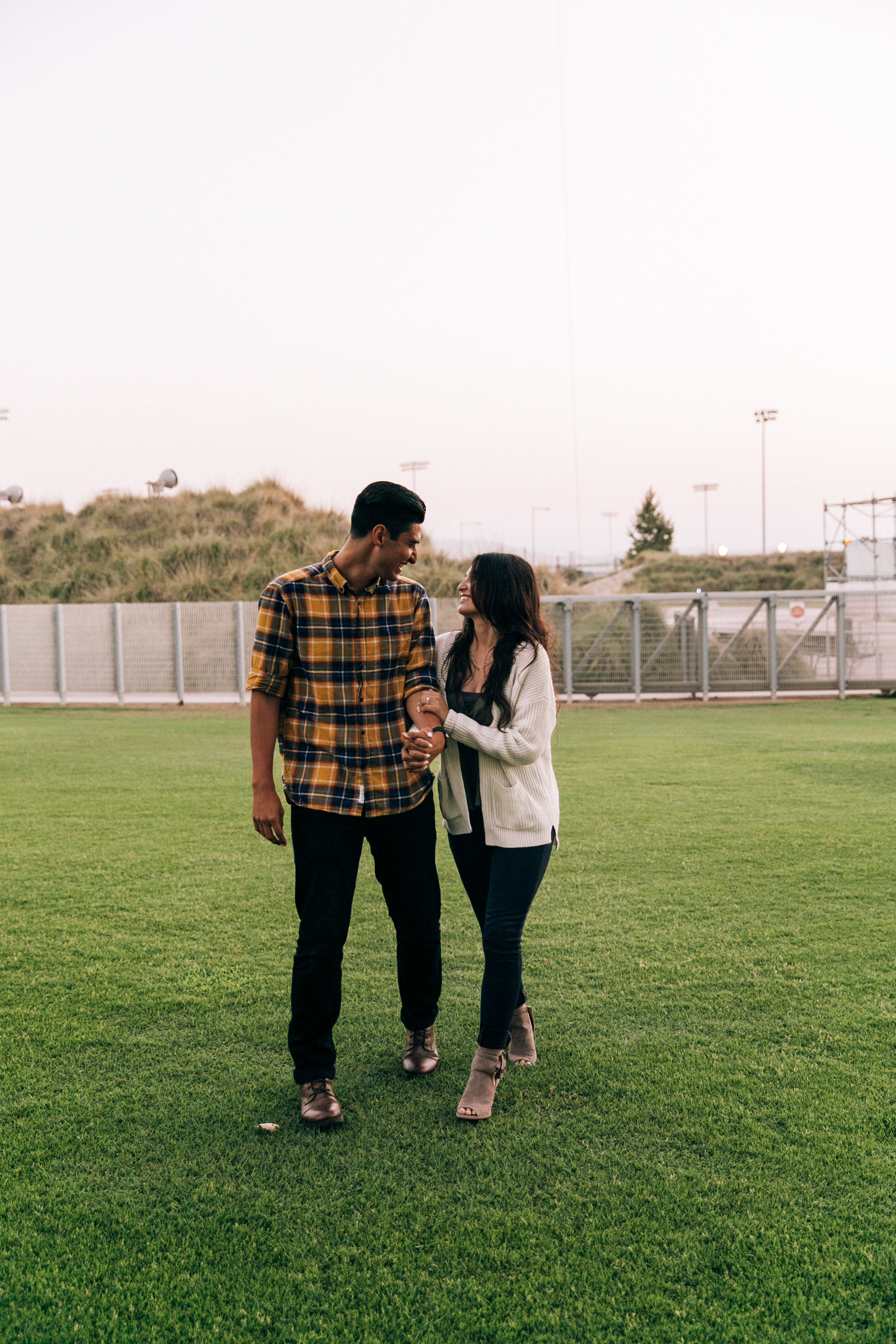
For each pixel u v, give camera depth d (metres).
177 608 18.06
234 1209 2.30
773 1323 1.90
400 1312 1.94
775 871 5.43
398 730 2.89
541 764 2.92
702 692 17.70
